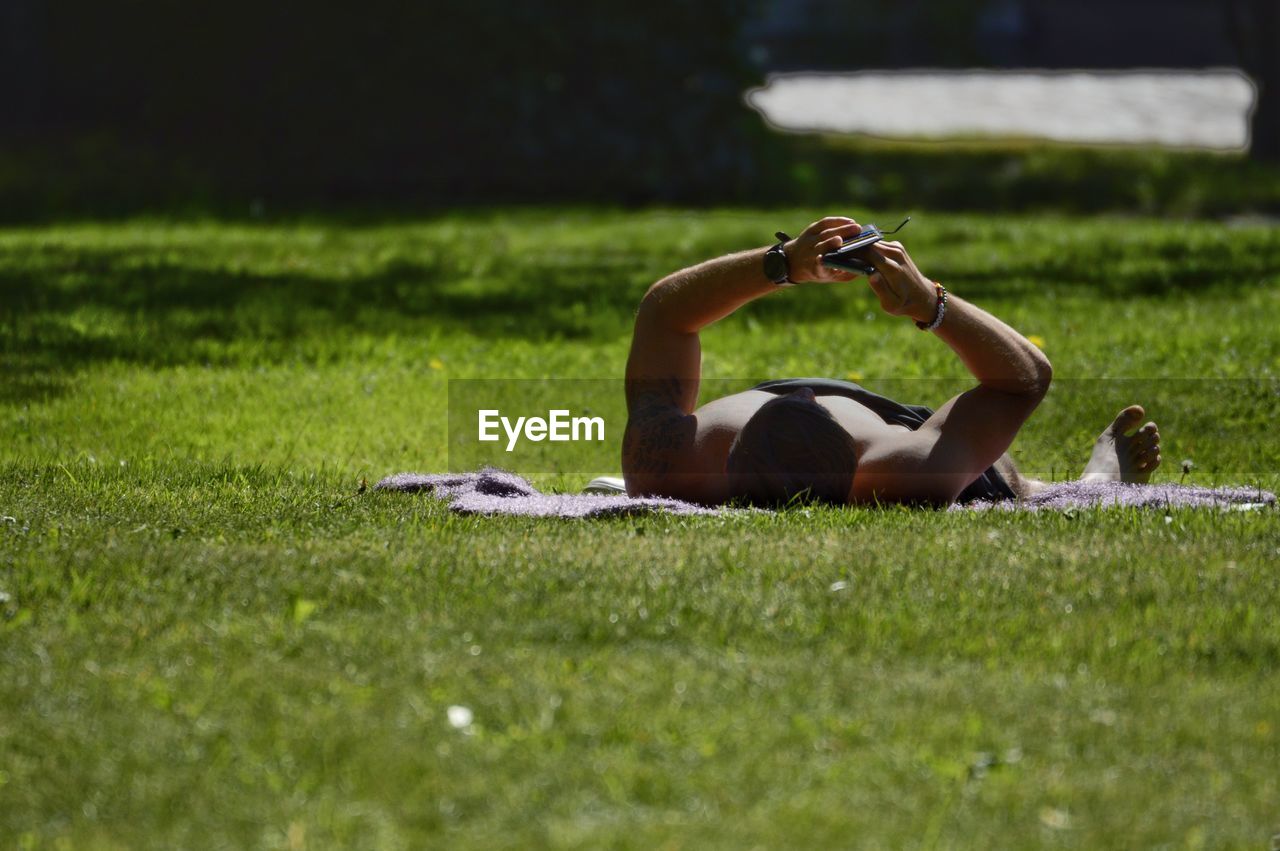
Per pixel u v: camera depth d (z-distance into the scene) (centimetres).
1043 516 1986
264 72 8962
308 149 8888
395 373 3497
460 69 8738
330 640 1509
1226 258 5281
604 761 1251
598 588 1662
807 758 1265
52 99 9450
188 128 9169
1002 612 1608
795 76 16475
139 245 5772
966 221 6894
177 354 3625
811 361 3572
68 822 1177
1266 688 1432
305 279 4875
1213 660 1500
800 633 1541
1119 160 9206
